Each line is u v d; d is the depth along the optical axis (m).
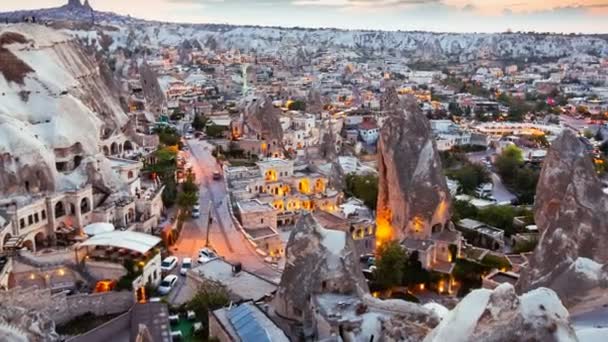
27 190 105.88
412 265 98.12
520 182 185.88
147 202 116.88
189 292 89.50
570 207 79.50
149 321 72.56
